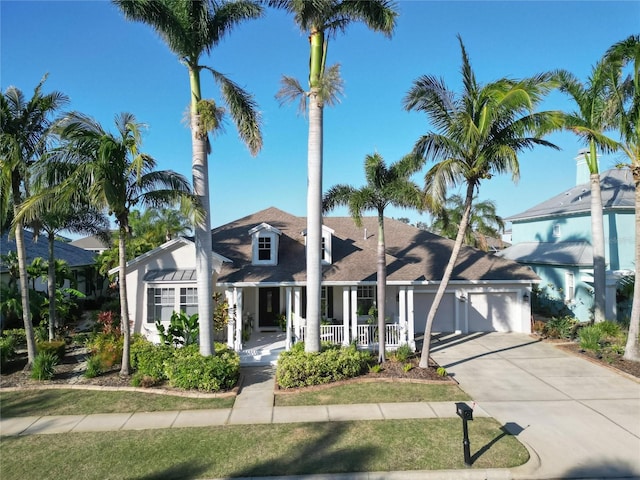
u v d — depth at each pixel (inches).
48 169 493.0
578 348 676.7
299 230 842.8
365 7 523.8
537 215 1117.7
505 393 478.3
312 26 524.4
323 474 304.7
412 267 741.9
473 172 518.6
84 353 675.4
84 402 461.1
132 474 310.0
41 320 818.2
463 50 512.7
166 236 1249.4
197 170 546.9
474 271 800.3
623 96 591.8
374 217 1005.2
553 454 334.3
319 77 533.3
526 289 824.3
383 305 587.8
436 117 544.4
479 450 338.3
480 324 836.6
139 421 408.8
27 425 402.0
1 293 759.1
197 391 488.1
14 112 541.3
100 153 481.4
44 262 864.9
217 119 542.0
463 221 550.3
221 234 831.1
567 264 909.8
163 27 515.8
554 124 508.1
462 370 570.9
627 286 792.9
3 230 666.8
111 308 1008.2
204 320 545.6
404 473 305.0
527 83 491.8
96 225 812.6
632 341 588.1
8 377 546.6
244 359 617.6
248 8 558.6
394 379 519.5
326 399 462.6
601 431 375.6
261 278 665.6
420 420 400.8
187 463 324.2
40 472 314.3
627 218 904.3
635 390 485.7
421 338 776.3
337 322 755.4
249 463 322.3
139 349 556.1
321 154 545.0
